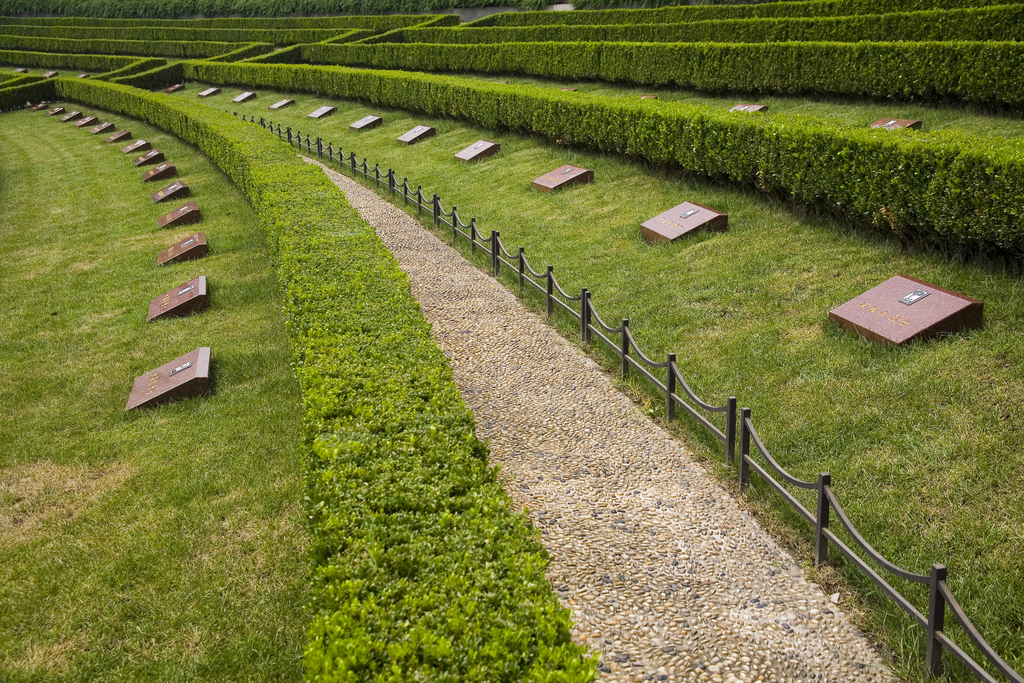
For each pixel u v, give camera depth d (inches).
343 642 149.9
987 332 304.2
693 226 469.1
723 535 240.7
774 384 311.3
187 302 468.8
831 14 883.4
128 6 2504.9
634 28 1040.8
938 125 579.5
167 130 1116.5
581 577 224.4
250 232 625.6
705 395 313.6
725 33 904.9
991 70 569.3
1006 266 349.4
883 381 293.7
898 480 248.4
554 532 244.7
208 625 216.2
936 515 232.5
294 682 193.9
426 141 876.0
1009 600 199.2
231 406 348.5
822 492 216.5
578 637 201.2
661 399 322.7
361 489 210.4
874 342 319.9
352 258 441.4
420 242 580.4
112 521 272.1
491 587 171.6
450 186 693.9
